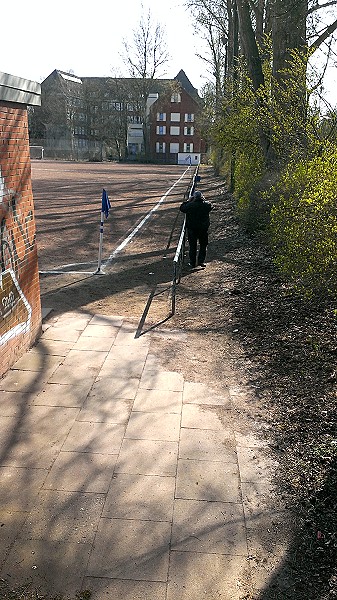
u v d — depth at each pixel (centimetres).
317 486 391
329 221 610
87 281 970
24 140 586
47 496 376
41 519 353
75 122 8238
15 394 521
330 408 496
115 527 348
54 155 7825
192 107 8062
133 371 586
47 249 1259
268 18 1611
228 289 927
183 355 636
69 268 1071
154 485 392
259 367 602
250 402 523
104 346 655
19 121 567
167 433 462
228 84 1886
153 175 4369
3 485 386
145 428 469
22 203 589
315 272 634
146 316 780
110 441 447
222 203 2284
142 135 8294
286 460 427
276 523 357
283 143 1177
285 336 678
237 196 1927
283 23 1311
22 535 339
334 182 607
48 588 301
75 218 1773
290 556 329
